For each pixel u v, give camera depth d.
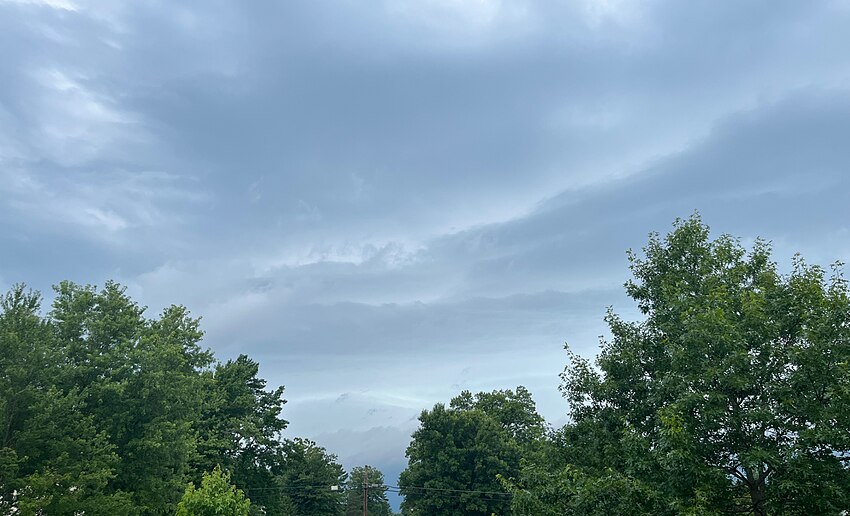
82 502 26.69
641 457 17.83
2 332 27.28
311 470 84.25
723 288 18.47
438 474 65.94
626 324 22.80
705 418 16.39
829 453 15.94
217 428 49.06
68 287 34.59
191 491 21.12
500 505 63.72
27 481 25.33
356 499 115.88
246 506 21.72
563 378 23.20
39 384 28.73
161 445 31.56
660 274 22.41
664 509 16.56
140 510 30.50
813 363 15.95
